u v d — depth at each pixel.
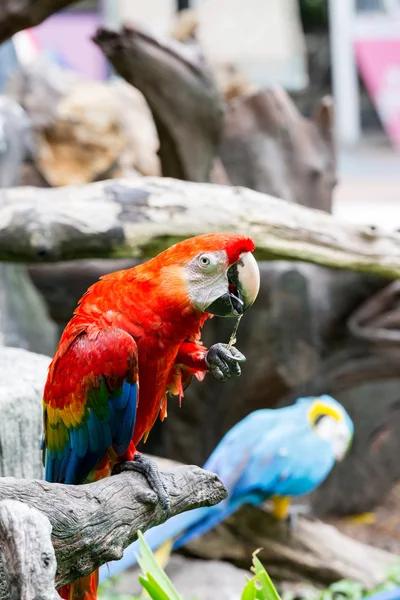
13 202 3.82
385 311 7.05
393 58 6.93
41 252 3.75
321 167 6.98
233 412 6.89
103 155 8.01
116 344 2.29
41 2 4.58
